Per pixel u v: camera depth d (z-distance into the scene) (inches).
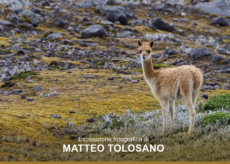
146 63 1069.1
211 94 1631.4
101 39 3238.2
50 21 3590.1
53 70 2156.7
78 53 2640.3
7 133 986.1
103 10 4345.5
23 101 1446.9
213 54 2576.3
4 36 2785.4
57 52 2623.0
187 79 953.5
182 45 3034.0
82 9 4483.3
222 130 971.9
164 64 2278.5
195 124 1104.2
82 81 1871.3
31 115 1208.8
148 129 1078.4
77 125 1157.1
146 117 1250.0
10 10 3491.6
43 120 1168.2
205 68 2249.0
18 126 1069.8
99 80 1911.9
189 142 921.5
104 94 1603.1
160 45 3176.7
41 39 2891.2
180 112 1285.7
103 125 1162.0
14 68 2074.3
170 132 1029.2
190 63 2378.2
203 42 3442.4
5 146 854.5
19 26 3147.1
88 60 2512.3
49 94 1556.3
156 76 1053.2
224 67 2215.8
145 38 3472.0
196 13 5305.1
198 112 1312.7
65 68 2209.6
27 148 871.7
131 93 1646.2
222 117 1066.1
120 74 2111.2
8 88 1695.4
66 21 3649.1
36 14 3627.0
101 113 1301.7
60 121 1181.7
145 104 1459.2
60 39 3009.4
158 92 1040.8
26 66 2128.4
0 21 3061.0
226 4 5462.6
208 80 1957.4
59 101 1454.2
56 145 949.8
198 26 4466.0
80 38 3221.0
